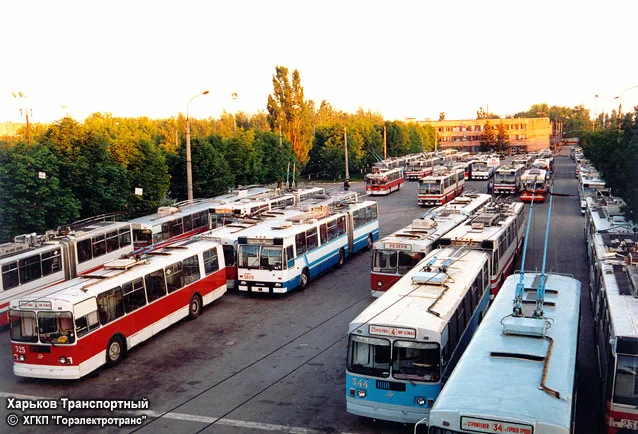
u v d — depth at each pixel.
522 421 8.69
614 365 11.12
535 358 10.84
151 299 19.36
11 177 28.30
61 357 15.87
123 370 17.08
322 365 16.86
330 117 159.12
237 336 19.83
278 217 30.89
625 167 28.66
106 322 17.17
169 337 20.00
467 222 24.67
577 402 14.00
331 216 29.61
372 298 23.91
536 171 55.31
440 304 13.84
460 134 172.12
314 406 14.20
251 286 24.33
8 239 28.75
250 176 59.78
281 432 12.92
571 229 39.19
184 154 47.84
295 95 76.94
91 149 34.78
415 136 132.62
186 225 34.53
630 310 12.59
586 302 22.70
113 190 35.34
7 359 18.59
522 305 13.98
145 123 101.62
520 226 31.20
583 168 62.97
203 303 22.72
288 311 22.59
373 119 149.75
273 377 16.09
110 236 28.36
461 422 9.04
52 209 31.02
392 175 67.94
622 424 11.10
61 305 15.84
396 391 12.43
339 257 30.27
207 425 13.37
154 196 40.81
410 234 22.17
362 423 13.27
